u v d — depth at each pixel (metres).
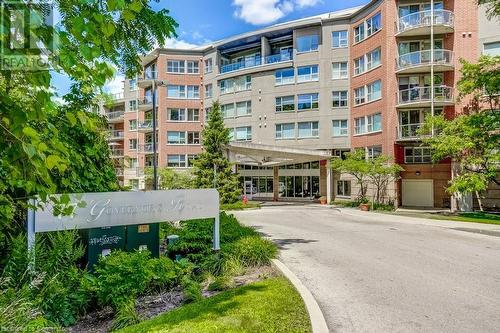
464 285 7.16
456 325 5.16
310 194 37.34
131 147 50.06
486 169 20.20
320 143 35.50
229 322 4.58
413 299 6.29
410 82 28.22
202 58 44.59
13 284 4.89
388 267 8.62
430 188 28.73
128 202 6.89
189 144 44.19
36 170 2.81
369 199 30.02
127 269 5.30
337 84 34.88
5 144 2.68
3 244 5.77
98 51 2.49
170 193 7.42
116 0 2.42
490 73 19.31
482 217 19.67
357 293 6.62
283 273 7.30
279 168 39.38
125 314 4.96
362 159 29.02
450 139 20.16
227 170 28.45
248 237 9.45
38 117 2.52
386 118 28.67
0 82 2.68
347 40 34.62
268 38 39.34
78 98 7.16
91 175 7.50
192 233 8.17
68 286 5.29
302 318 4.85
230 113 41.16
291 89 37.06
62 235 5.83
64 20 2.71
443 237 13.38
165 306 5.62
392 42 28.41
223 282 6.47
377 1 29.98
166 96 43.69
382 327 5.08
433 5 27.61
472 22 26.19
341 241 12.38
